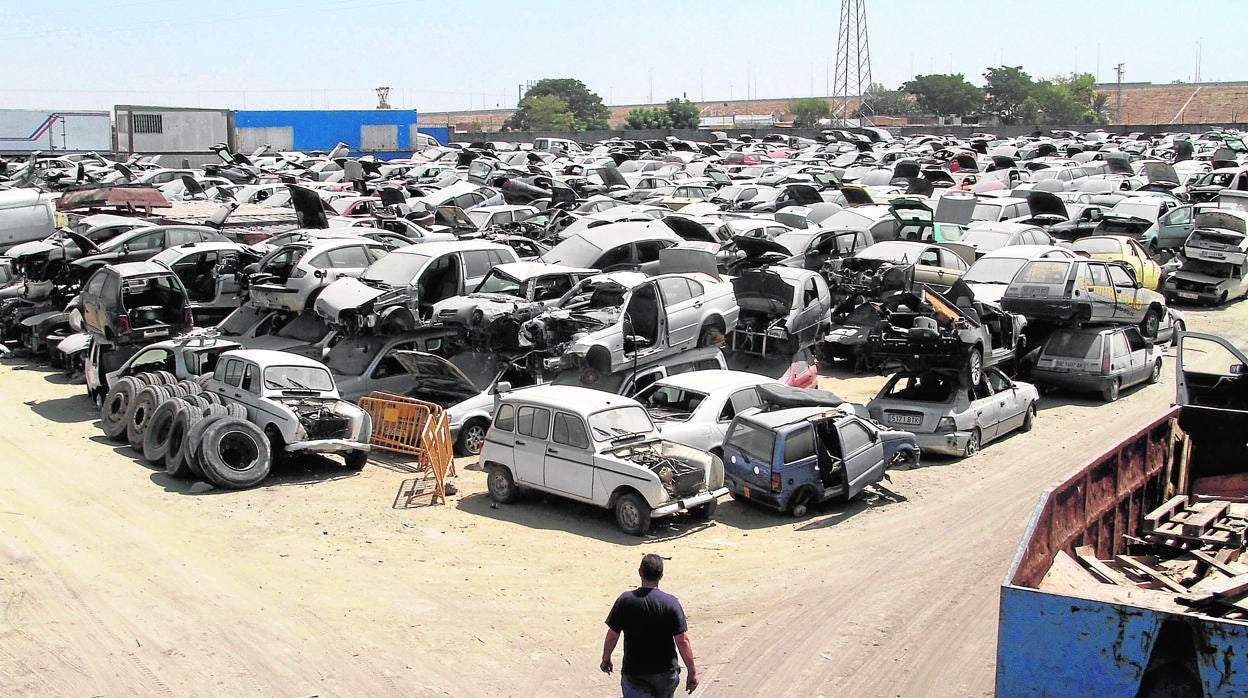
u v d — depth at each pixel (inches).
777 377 768.3
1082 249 1024.9
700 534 528.7
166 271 773.3
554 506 577.6
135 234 1026.1
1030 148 2760.8
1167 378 855.7
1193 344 486.0
